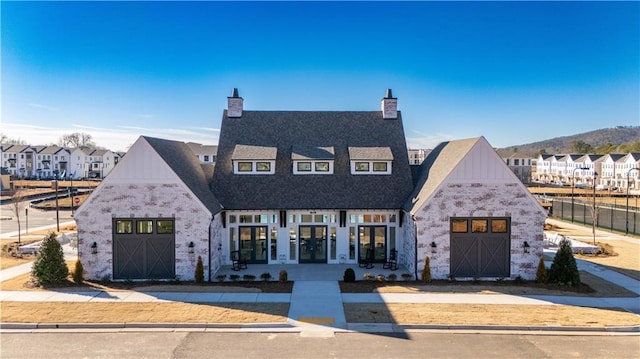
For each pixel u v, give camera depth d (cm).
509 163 11069
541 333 1544
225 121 2919
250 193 2538
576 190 8725
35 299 1845
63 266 2108
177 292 1958
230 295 1917
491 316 1669
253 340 1470
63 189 7875
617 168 10944
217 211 2325
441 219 2209
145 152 2181
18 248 2902
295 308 1752
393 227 2547
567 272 2100
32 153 11575
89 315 1653
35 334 1512
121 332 1532
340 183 2597
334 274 2300
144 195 2188
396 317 1655
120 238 2202
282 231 2528
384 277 2203
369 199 2523
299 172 2639
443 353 1381
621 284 2141
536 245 2220
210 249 2227
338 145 2814
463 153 2228
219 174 2636
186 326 1576
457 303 1822
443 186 2203
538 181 14238
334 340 1470
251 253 2536
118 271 2205
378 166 2659
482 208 2206
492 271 2233
